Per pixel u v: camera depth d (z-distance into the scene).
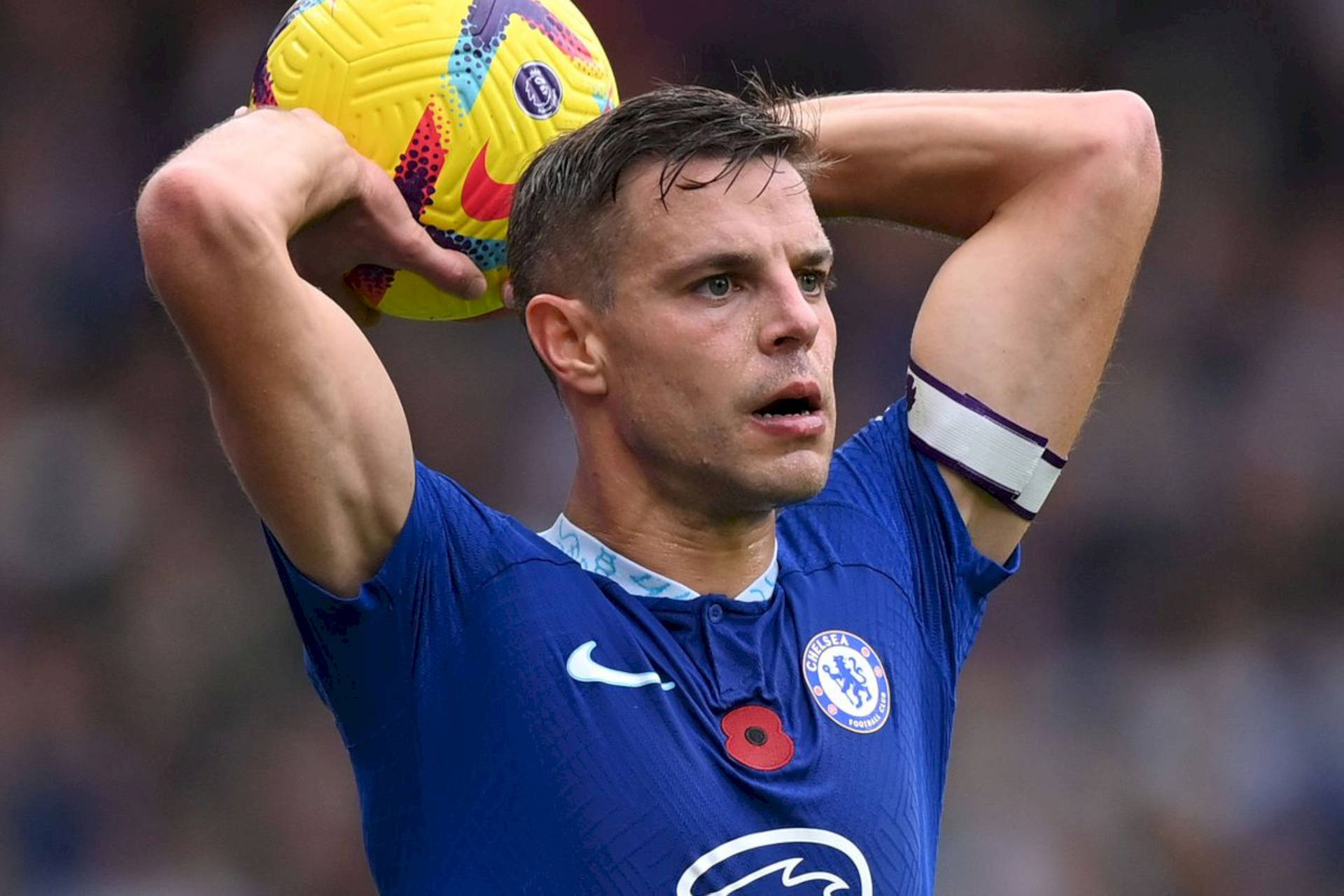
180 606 36.91
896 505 10.23
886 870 8.78
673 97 9.12
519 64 9.71
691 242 8.84
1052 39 47.38
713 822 8.51
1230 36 49.03
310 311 8.53
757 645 9.07
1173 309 46.19
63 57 42.56
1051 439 10.48
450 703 8.81
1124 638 40.00
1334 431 44.28
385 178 9.59
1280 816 37.28
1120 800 36.62
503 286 10.12
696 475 8.98
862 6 45.41
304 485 8.50
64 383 39.47
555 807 8.52
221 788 34.88
